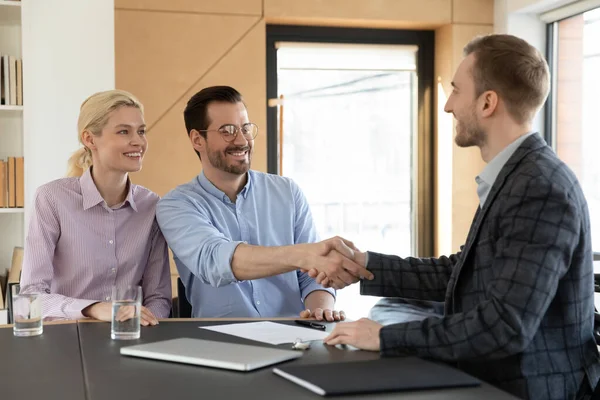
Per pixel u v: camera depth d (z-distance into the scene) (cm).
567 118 455
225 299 264
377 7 466
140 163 259
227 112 269
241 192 275
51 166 388
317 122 488
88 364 161
